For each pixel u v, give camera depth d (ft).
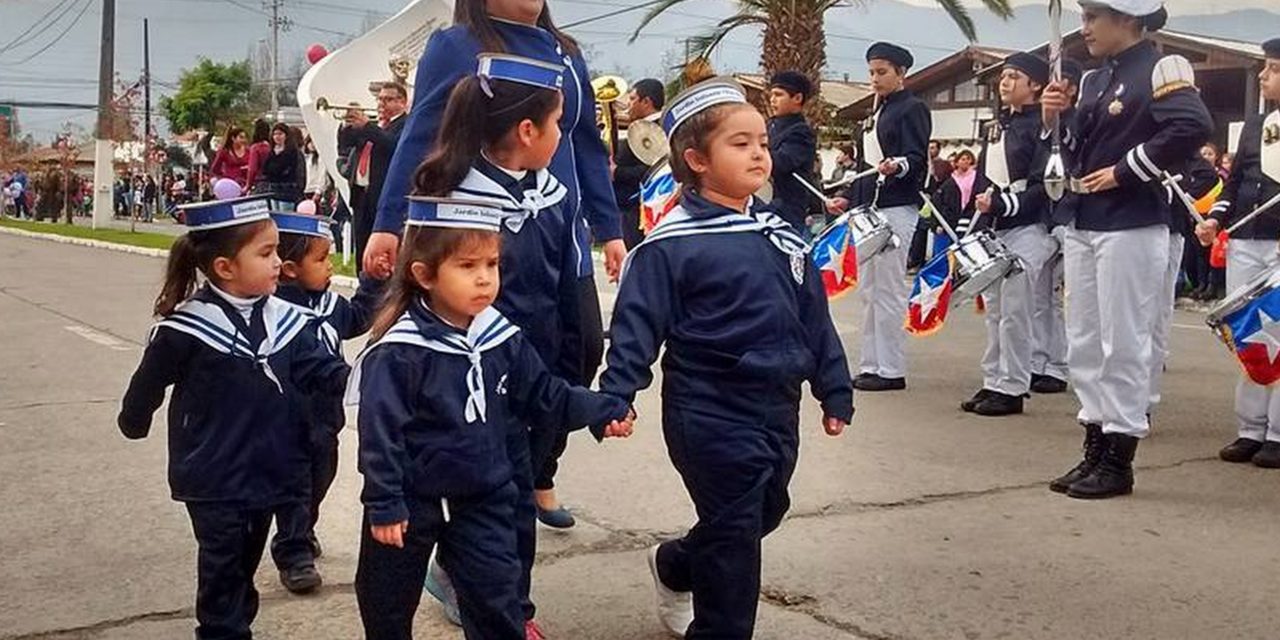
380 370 11.03
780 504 12.35
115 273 55.72
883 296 27.27
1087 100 18.65
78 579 15.08
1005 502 18.35
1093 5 18.33
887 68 26.94
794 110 26.71
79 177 166.91
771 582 14.96
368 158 31.58
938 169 52.44
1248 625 13.71
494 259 11.29
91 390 26.86
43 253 70.44
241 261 12.81
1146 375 18.49
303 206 15.01
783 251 12.30
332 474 15.08
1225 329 18.83
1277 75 21.39
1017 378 24.76
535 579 15.06
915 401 26.25
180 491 12.81
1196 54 74.69
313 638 13.47
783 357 11.95
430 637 13.47
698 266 11.98
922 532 16.89
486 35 13.20
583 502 18.10
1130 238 18.08
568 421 11.69
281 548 14.87
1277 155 21.29
